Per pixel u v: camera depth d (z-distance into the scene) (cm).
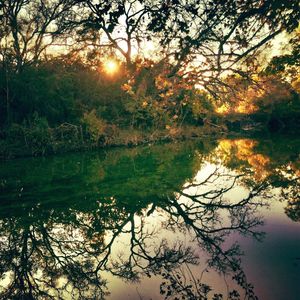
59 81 1984
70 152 1850
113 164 1427
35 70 2023
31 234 656
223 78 1027
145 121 2370
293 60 988
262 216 659
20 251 580
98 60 2105
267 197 824
